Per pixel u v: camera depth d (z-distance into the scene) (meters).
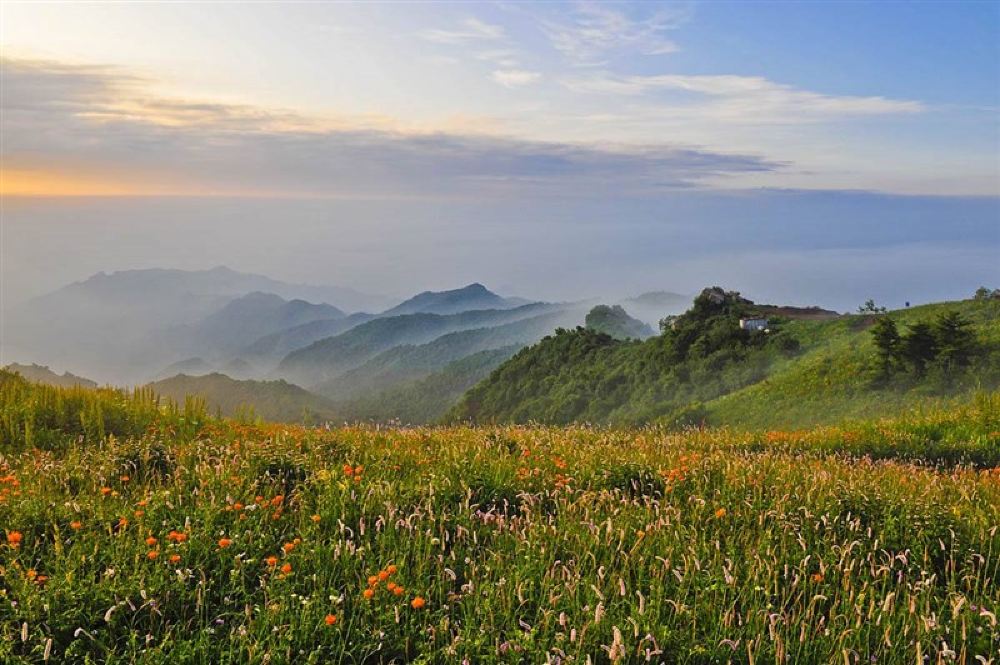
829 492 8.89
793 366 75.50
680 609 5.66
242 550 6.49
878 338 53.75
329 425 14.39
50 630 5.15
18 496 7.75
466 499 8.14
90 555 6.18
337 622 5.44
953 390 47.09
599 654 5.27
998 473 12.84
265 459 9.52
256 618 5.47
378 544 6.86
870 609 5.64
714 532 7.68
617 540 7.16
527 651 5.24
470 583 5.96
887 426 19.97
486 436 13.73
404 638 5.39
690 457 11.33
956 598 5.89
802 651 5.46
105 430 13.91
